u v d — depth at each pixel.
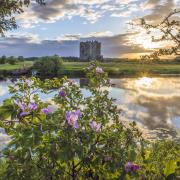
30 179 3.35
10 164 3.41
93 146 3.54
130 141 3.87
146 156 4.20
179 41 5.64
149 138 16.73
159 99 34.78
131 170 3.52
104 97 4.32
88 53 106.38
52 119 3.39
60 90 4.16
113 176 3.71
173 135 17.64
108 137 3.70
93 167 3.70
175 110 27.03
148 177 3.88
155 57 5.79
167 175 3.91
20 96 3.98
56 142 3.29
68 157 3.18
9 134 3.59
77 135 3.38
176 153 4.64
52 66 80.75
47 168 3.43
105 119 4.11
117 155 3.59
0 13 13.04
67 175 3.76
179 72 93.81
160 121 21.94
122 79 71.56
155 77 79.00
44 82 4.34
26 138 3.23
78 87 4.27
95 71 4.64
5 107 3.53
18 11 12.99
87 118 3.97
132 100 33.47
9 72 80.00
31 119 3.52
